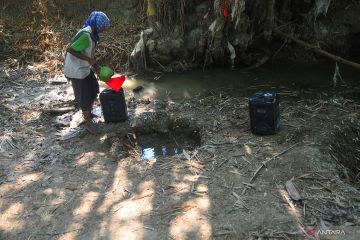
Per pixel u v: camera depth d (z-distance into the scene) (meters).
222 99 6.61
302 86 7.03
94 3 9.36
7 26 8.97
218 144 5.25
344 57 8.30
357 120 5.69
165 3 7.90
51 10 9.29
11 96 6.98
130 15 9.24
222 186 4.46
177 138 5.75
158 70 8.14
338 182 4.43
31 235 3.94
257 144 5.18
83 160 5.10
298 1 8.31
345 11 8.29
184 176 4.66
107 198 4.38
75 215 4.16
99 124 5.94
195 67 8.17
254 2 7.75
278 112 5.38
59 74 7.85
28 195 4.50
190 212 4.10
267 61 8.28
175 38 8.03
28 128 5.92
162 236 3.82
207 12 7.86
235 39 7.83
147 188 4.50
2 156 5.27
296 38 8.22
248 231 3.83
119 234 3.88
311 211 4.03
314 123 5.63
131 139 5.66
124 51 8.36
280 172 4.62
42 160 5.14
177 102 6.61
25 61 8.33
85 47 5.27
